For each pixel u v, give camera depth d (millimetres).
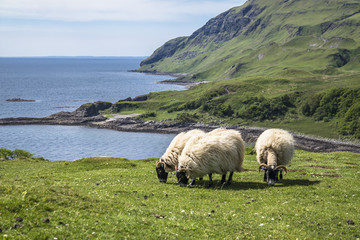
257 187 18688
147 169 27078
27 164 34969
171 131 196625
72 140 165000
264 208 14164
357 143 163750
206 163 18219
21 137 168250
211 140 18422
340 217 12961
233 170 19125
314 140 171000
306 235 11148
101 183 19391
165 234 10492
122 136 179750
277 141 20188
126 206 13141
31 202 11156
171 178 22391
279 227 11797
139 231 10469
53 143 156875
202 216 12734
